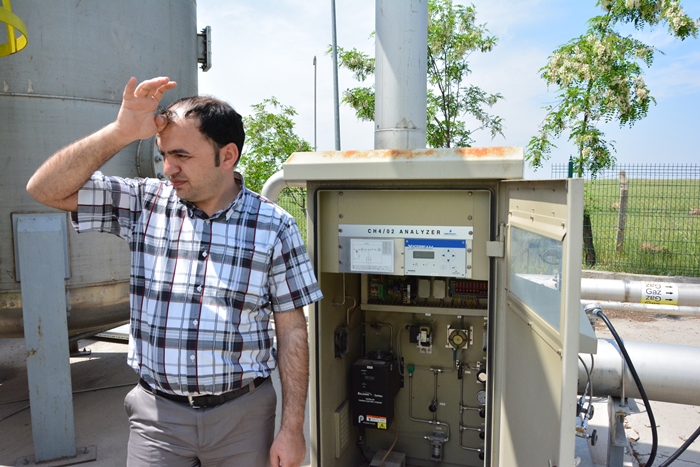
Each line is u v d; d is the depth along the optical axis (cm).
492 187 195
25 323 281
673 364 249
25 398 387
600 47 718
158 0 347
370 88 945
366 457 282
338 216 217
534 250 157
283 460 158
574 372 125
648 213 727
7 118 298
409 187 203
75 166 150
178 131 145
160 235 159
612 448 253
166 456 159
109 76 321
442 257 205
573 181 120
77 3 306
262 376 163
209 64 418
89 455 298
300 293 165
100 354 490
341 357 248
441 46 865
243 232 156
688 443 249
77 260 319
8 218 302
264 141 998
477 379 264
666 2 716
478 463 270
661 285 473
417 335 265
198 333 151
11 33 254
